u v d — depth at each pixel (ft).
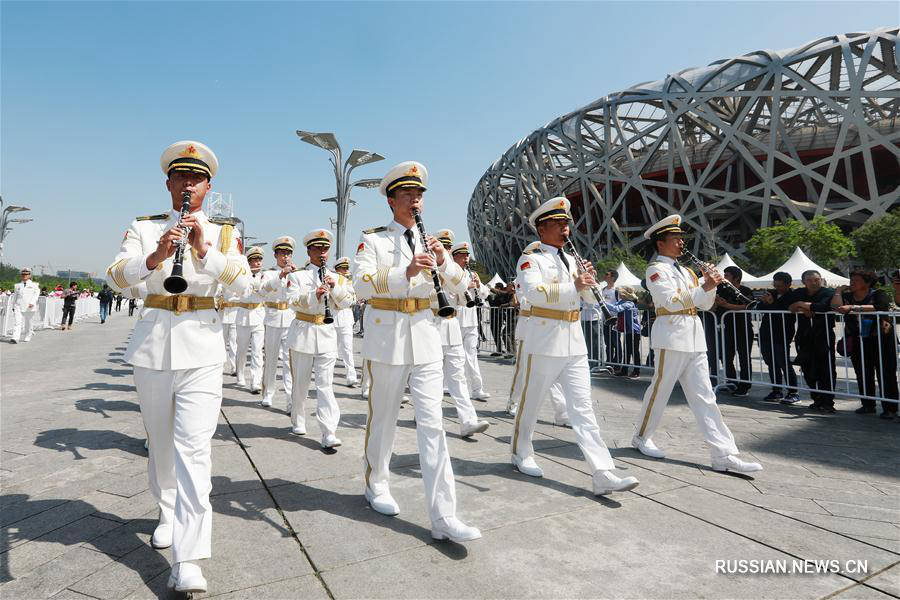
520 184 171.63
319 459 12.82
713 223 134.82
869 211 112.47
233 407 19.27
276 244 20.12
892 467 12.64
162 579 7.11
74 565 7.44
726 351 24.29
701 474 12.03
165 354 7.80
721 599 6.65
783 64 113.19
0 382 23.89
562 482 11.32
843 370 30.53
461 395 15.74
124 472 11.49
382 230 10.55
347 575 7.19
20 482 10.84
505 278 203.00
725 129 121.39
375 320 9.77
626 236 145.07
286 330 19.27
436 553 7.89
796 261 54.70
